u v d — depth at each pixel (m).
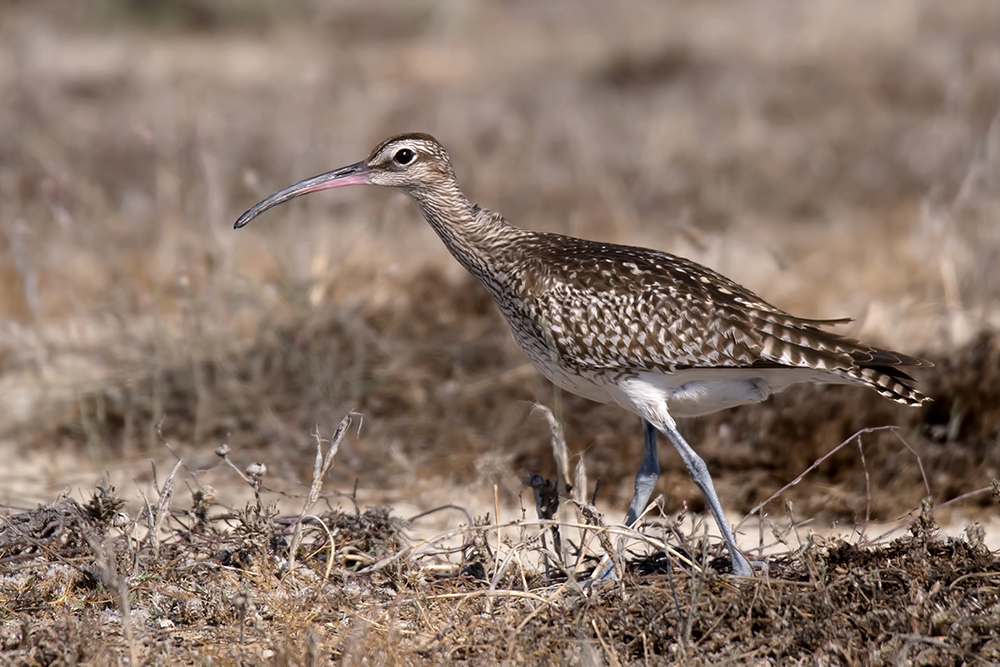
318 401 22.22
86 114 42.88
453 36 63.47
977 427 20.33
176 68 52.44
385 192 34.62
